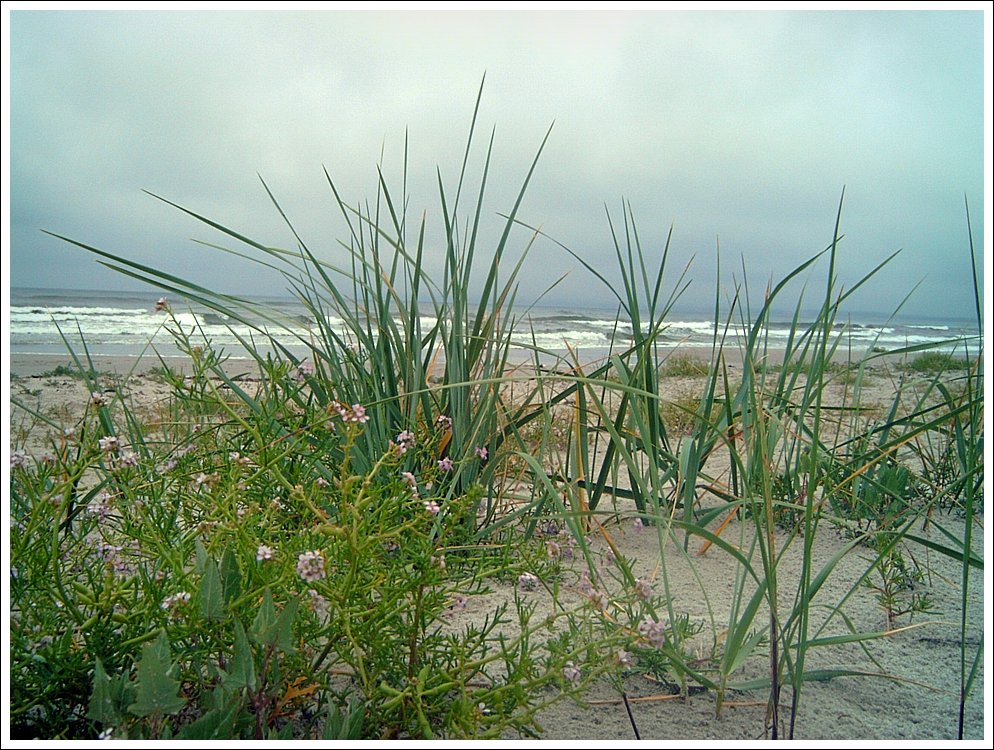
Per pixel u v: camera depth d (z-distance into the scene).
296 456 2.67
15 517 2.21
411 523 1.81
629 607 1.98
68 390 7.37
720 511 2.99
